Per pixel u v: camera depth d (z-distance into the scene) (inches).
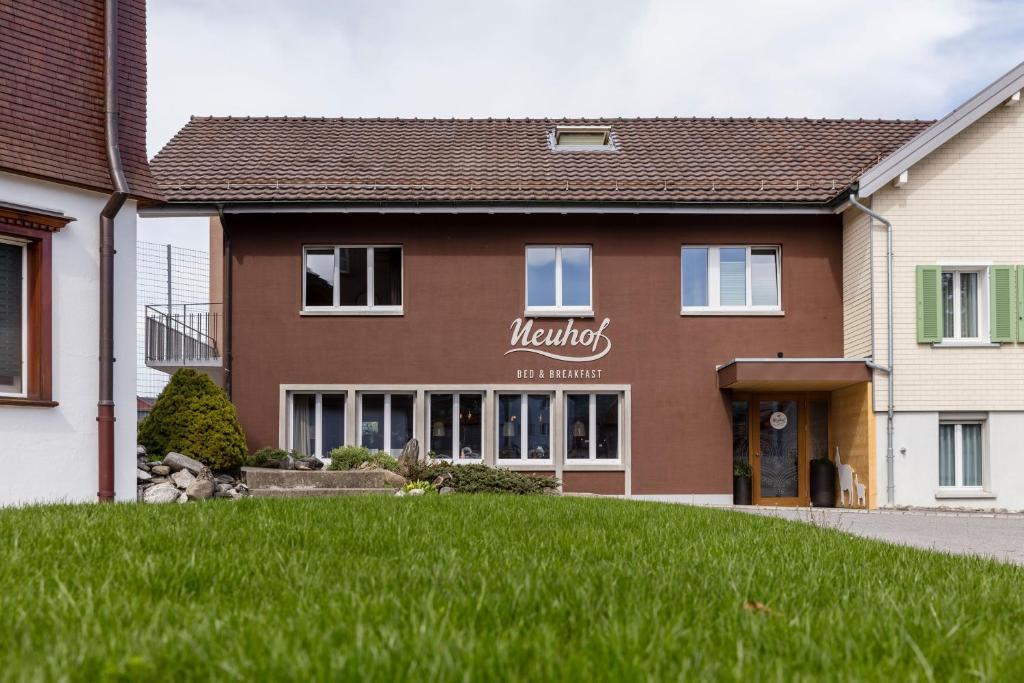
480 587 179.9
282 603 163.8
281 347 780.6
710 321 789.2
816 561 244.7
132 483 512.1
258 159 826.2
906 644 141.3
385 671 117.6
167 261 977.5
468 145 875.4
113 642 129.6
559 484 731.4
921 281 737.6
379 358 781.3
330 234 783.7
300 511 338.6
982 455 746.2
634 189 767.7
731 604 167.9
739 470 793.6
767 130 915.4
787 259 792.9
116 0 516.1
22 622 142.2
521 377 783.1
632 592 177.3
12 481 458.9
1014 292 741.9
